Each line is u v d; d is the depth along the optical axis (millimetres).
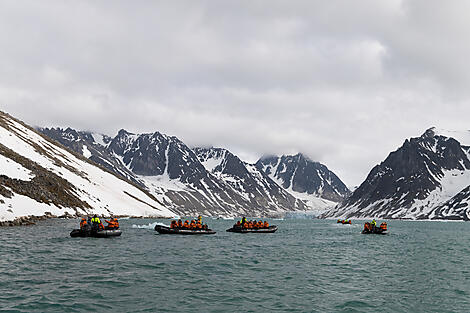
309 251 48375
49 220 82125
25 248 40250
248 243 56562
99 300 21234
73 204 105875
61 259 34344
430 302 23297
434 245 61125
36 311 18703
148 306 20453
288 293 24484
